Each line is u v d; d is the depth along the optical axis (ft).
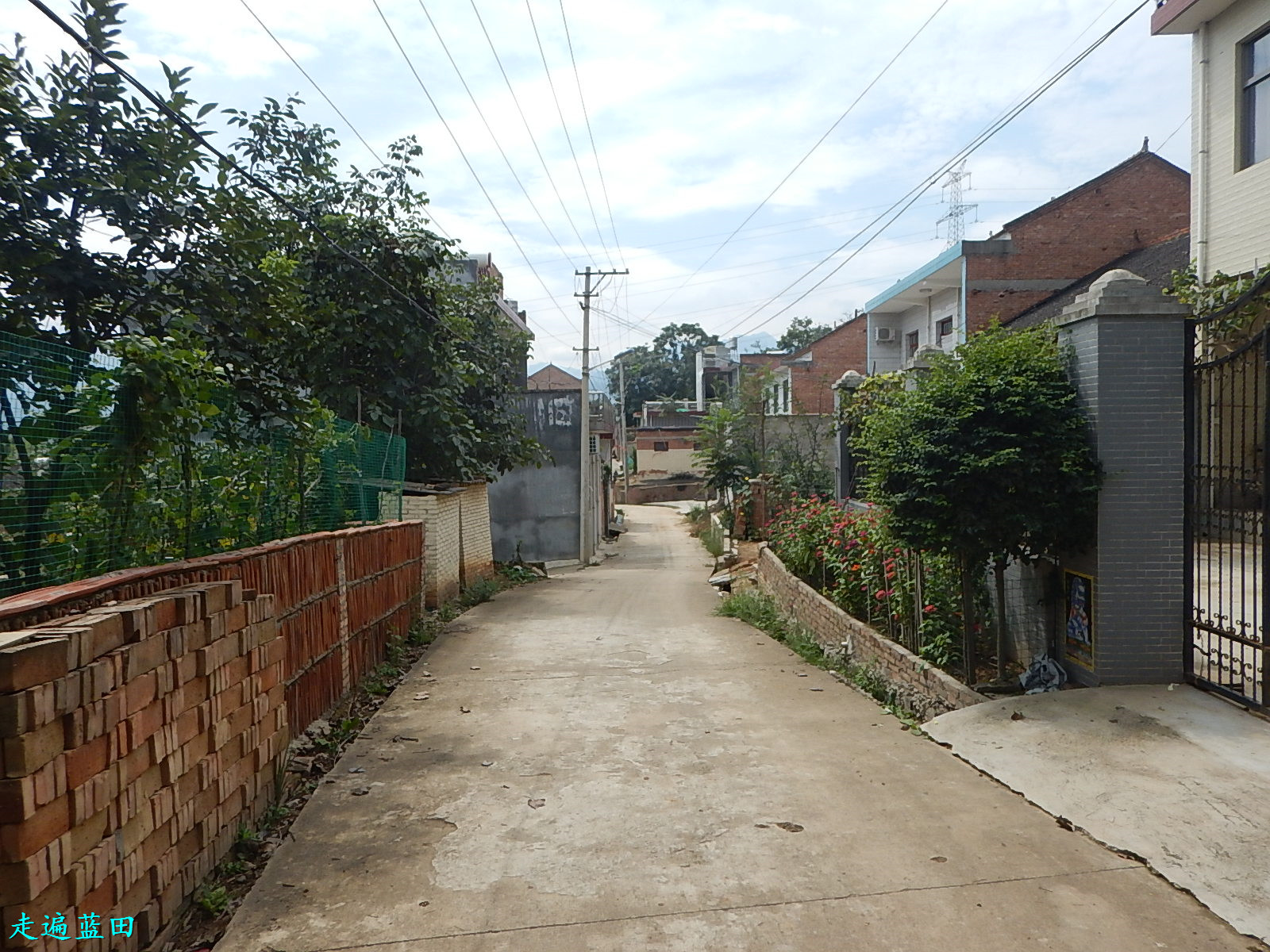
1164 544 18.44
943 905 11.18
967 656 20.57
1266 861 11.69
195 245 20.47
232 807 12.83
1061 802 14.19
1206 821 12.87
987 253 63.98
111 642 9.43
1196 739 15.67
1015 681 20.22
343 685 22.41
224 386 17.78
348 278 40.04
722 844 13.21
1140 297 18.43
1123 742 15.89
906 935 10.50
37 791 7.89
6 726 7.64
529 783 16.21
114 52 18.29
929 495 19.15
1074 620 19.53
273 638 14.78
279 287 22.57
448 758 17.88
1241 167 37.11
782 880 11.97
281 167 34.68
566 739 19.13
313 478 23.26
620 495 170.71
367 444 30.12
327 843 13.52
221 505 16.88
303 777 16.57
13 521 11.00
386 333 41.01
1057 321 20.04
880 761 17.06
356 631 23.91
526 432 79.77
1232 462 17.67
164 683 10.55
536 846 13.28
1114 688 18.37
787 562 39.45
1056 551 19.51
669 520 131.23
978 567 20.98
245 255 21.20
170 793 10.71
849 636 27.30
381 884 12.08
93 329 19.79
